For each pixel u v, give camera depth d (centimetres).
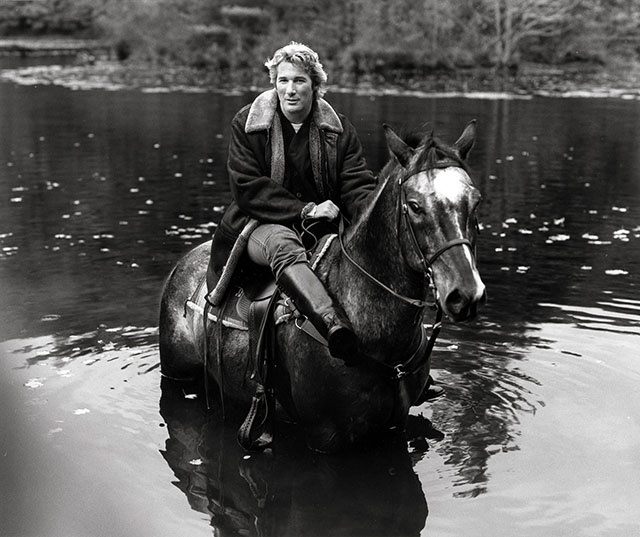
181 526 375
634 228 934
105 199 1069
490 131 1647
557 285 719
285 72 425
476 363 546
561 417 473
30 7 4147
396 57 2830
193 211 1004
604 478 411
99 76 2845
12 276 745
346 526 376
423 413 477
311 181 438
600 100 2227
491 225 948
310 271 400
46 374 532
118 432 459
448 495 398
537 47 3078
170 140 1544
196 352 497
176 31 3256
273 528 374
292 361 414
